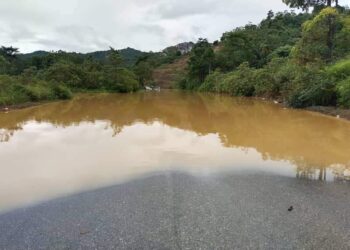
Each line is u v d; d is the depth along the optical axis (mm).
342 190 9414
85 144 15359
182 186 9727
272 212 8023
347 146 14422
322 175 10734
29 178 10766
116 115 25703
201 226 7402
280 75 36906
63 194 9359
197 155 13172
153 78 93875
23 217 8023
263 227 7336
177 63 111750
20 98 31266
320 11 34969
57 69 51312
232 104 34094
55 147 14852
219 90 56812
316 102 25906
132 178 10516
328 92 24906
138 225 7500
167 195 9070
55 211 8297
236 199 8766
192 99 42688
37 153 13828
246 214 7922
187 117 24438
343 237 6957
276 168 11469
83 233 7234
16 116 24344
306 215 7867
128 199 8883
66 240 6992
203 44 76688
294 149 14023
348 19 33438
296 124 19984
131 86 62625
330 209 8172
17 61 71750
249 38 69062
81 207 8477
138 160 12539
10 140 16375
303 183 9969
